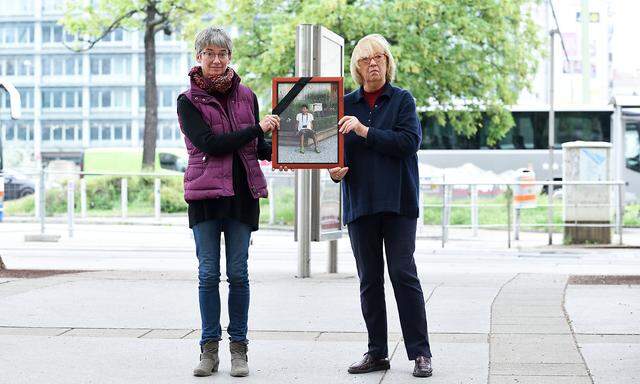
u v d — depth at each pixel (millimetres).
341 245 20672
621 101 42688
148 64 36469
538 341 7105
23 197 32062
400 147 6117
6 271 12172
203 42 6234
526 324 7852
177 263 15656
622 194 20844
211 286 6289
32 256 17250
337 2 29828
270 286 10688
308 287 10594
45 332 7711
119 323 8125
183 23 36000
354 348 7043
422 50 30875
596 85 71062
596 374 6008
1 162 25812
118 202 28703
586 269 14625
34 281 10938
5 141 84188
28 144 84125
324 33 11211
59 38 84250
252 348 7055
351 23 30547
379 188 6172
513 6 31781
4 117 83938
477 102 33500
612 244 20719
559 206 21969
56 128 84250
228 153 6230
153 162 36531
